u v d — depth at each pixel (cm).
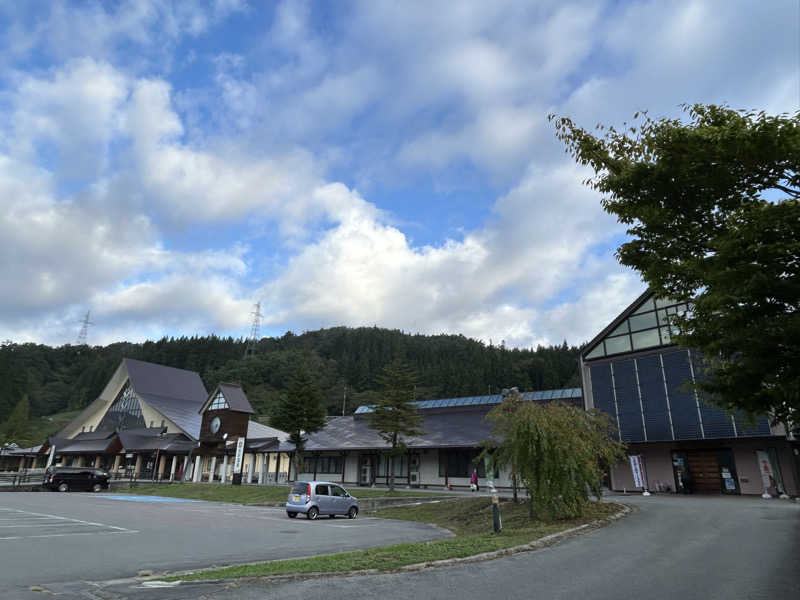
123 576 880
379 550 1105
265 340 16450
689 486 2764
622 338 3109
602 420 1802
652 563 945
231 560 1073
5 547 1127
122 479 5194
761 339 651
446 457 3841
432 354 13262
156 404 6462
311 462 4666
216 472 5347
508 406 1814
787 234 647
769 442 2564
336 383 10800
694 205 795
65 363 15238
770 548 1051
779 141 659
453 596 725
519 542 1173
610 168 912
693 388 842
